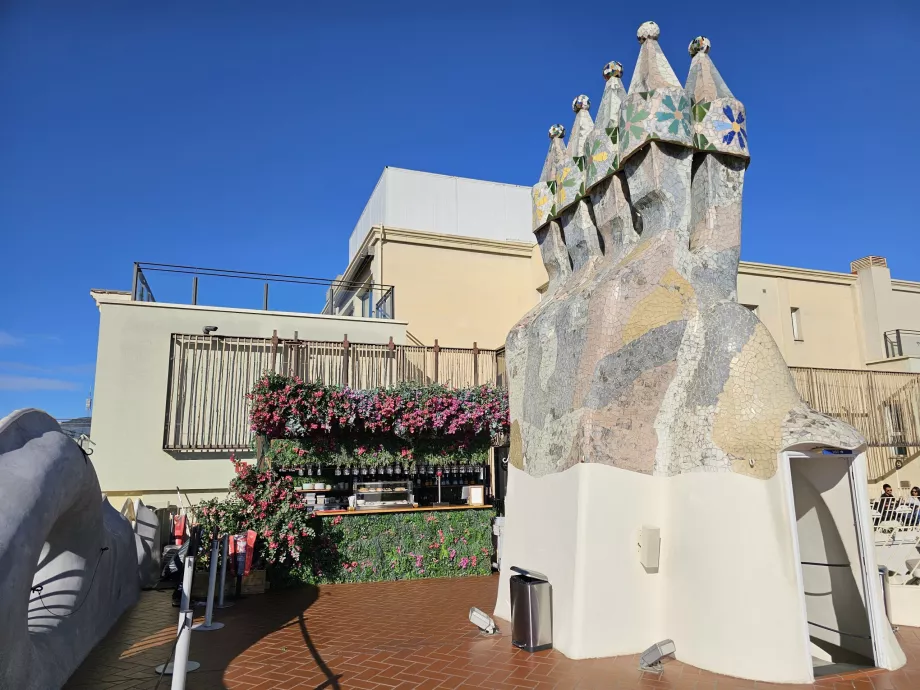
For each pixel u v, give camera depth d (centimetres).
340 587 989
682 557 598
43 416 578
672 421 644
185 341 1274
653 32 721
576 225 796
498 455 1400
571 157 809
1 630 405
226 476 1255
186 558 487
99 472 1202
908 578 797
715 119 684
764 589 537
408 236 1772
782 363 602
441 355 1503
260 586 940
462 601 871
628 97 694
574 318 702
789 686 512
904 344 1978
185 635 469
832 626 625
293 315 1386
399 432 1074
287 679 547
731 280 676
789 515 541
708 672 549
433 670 567
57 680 511
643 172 684
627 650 598
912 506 1031
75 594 618
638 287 662
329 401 1041
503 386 1258
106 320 1256
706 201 683
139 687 532
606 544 610
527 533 716
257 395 1028
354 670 571
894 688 505
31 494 473
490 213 2042
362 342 1422
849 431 556
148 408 1248
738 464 572
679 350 648
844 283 2019
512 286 1844
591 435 627
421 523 1078
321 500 1091
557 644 618
